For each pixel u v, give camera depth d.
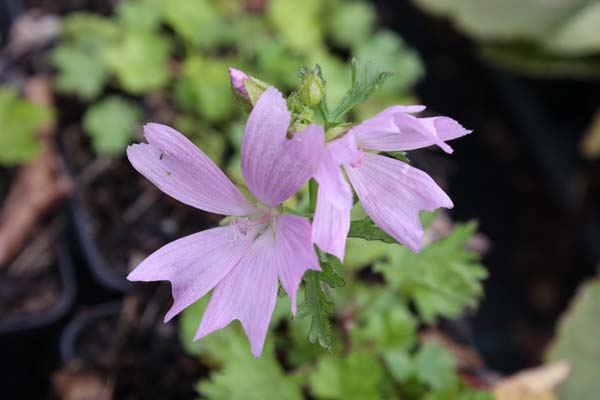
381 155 0.25
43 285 0.42
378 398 0.33
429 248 0.33
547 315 0.50
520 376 0.36
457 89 0.56
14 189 0.44
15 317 0.41
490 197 0.53
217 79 0.43
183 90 0.43
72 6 0.49
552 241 0.52
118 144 0.43
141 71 0.43
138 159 0.25
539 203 0.53
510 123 0.55
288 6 0.45
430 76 0.56
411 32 0.57
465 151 0.54
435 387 0.35
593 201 0.53
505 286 0.51
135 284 0.41
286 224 0.25
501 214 0.53
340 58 0.48
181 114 0.45
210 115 0.42
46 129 0.45
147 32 0.45
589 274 0.51
